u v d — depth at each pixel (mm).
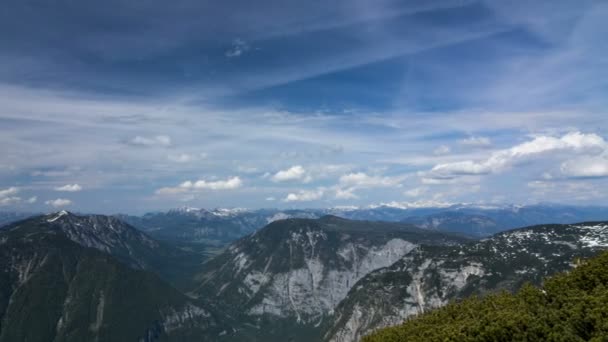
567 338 52594
